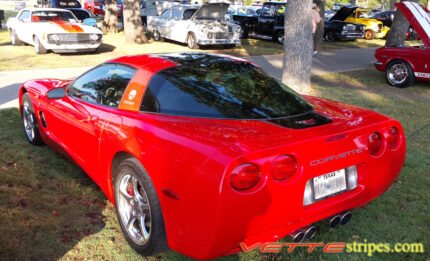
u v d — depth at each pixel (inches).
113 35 750.5
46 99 170.6
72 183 158.2
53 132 167.8
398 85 397.7
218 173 89.4
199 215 93.3
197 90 119.8
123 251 117.0
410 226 136.0
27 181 156.6
